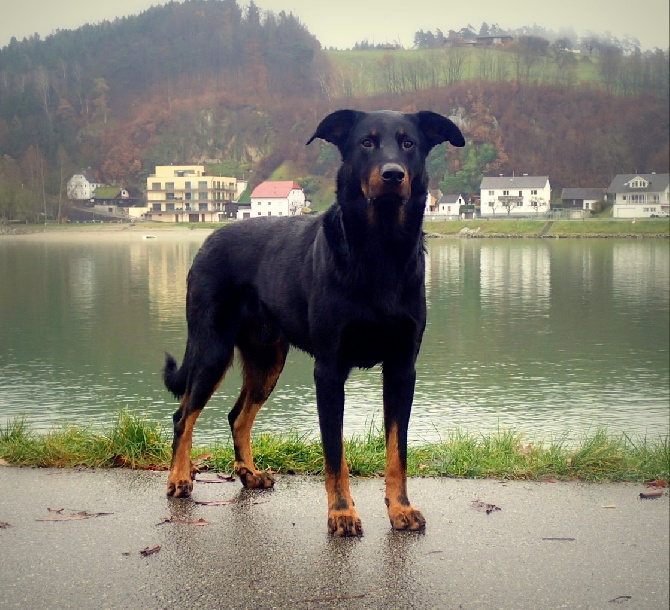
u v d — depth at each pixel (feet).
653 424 42.04
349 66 477.77
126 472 18.52
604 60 564.71
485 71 521.24
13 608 11.67
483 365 59.62
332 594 12.17
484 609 11.79
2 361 54.08
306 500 16.55
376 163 14.55
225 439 32.48
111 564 13.16
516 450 21.09
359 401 43.16
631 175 401.90
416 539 14.37
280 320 16.65
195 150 335.26
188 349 17.60
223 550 13.80
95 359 54.90
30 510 15.72
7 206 173.58
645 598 12.19
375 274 14.79
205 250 17.70
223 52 396.57
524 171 416.05
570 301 105.09
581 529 14.88
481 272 150.71
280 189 279.49
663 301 105.19
